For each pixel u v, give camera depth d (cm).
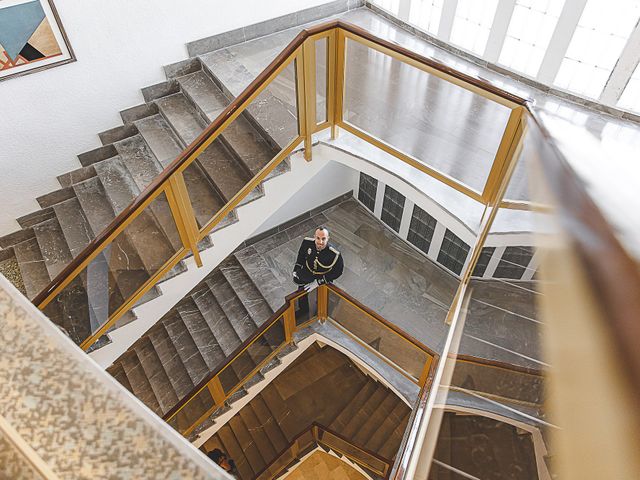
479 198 369
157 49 556
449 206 391
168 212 404
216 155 398
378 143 418
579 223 31
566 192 39
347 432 805
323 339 663
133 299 441
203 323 719
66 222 564
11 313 40
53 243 561
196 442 689
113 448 32
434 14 582
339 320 632
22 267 555
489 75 546
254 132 405
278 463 758
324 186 795
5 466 32
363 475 863
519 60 522
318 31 368
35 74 495
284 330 630
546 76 504
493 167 343
